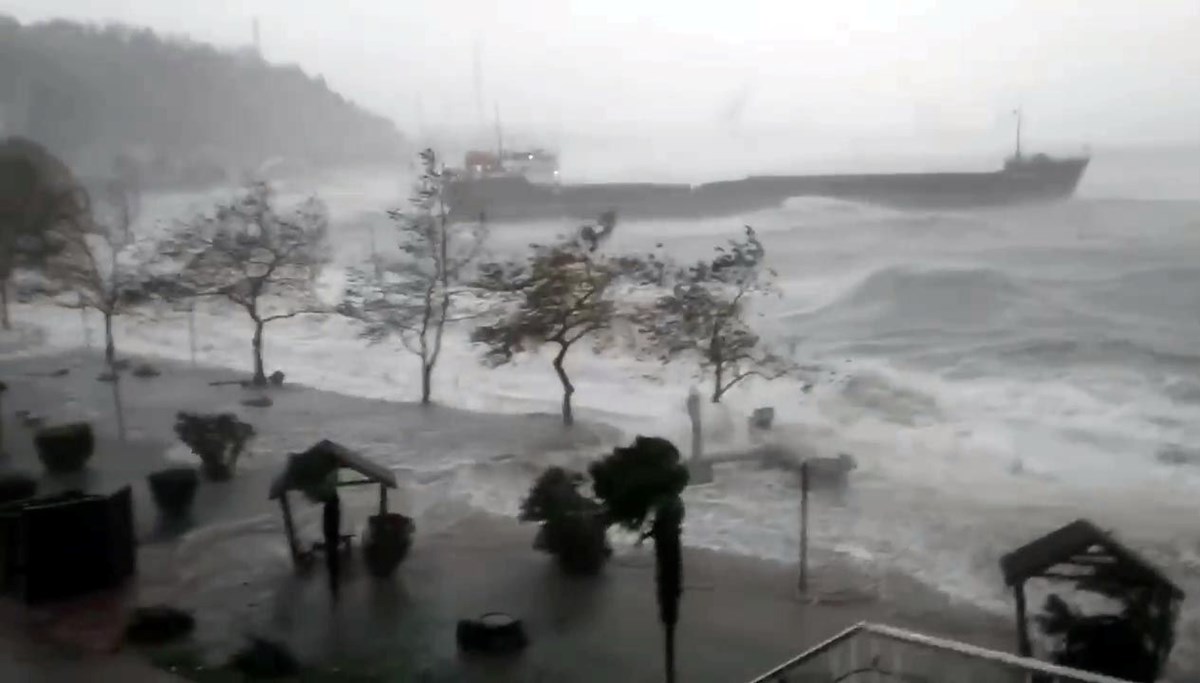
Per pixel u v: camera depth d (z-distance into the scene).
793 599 9.00
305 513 12.59
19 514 11.73
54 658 9.97
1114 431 9.18
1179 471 8.70
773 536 9.94
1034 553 7.96
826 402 10.77
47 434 14.73
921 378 10.37
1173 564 7.96
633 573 10.25
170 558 12.10
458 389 13.23
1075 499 8.91
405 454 12.62
